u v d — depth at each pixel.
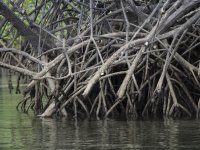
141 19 26.05
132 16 26.44
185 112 24.88
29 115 25.86
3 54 30.92
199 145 17.39
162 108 25.33
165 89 24.95
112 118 24.41
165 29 24.83
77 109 25.36
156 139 18.50
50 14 29.27
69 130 20.77
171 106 24.81
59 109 25.05
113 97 25.59
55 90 25.09
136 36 24.94
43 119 24.23
